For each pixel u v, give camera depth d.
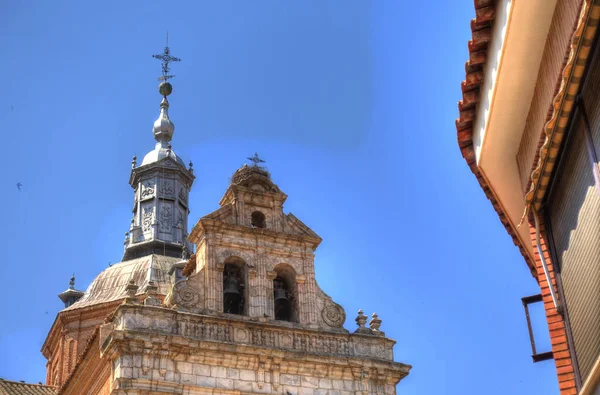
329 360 36.56
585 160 13.78
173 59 66.69
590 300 14.04
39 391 46.09
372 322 39.03
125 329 33.75
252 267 38.22
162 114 64.50
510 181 17.48
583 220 14.08
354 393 36.62
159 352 33.94
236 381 34.81
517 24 14.19
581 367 14.65
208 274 37.22
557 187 15.19
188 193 62.28
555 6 13.77
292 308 38.56
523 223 18.06
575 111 13.77
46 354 55.41
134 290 35.72
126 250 57.78
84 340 50.97
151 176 60.78
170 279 53.47
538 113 15.40
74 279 57.81
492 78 15.50
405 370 37.72
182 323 35.25
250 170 40.66
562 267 15.25
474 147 17.53
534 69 15.05
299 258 39.47
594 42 12.48
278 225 39.97
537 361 17.98
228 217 39.19
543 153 14.77
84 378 38.31
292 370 36.03
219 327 35.81
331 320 38.44
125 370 33.06
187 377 34.06
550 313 15.54
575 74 13.12
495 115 16.09
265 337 36.47
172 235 58.69
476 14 14.84
